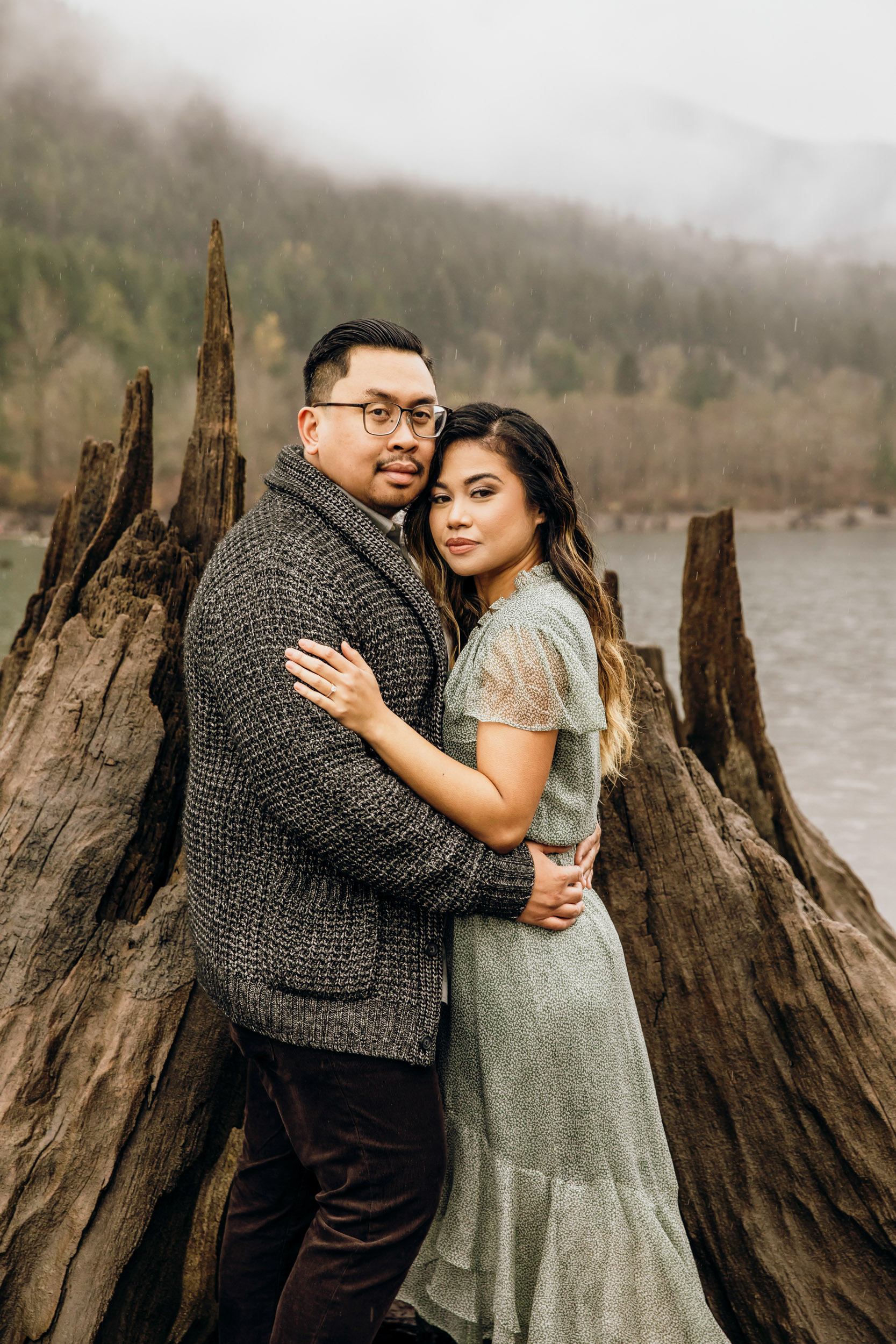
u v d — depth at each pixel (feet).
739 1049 6.88
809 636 59.98
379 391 4.89
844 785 27.32
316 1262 4.68
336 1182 4.71
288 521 4.66
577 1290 5.06
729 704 9.82
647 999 7.20
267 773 4.34
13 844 6.65
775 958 6.97
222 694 4.43
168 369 185.47
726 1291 6.45
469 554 5.24
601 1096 5.15
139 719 7.24
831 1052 6.53
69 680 7.57
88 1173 5.63
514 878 4.79
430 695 4.95
